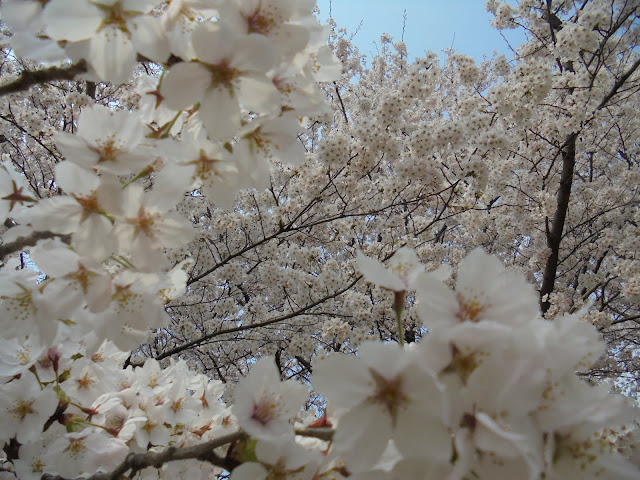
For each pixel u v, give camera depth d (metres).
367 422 0.15
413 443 0.14
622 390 0.84
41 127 0.79
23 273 0.23
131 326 0.22
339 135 0.67
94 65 0.19
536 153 0.98
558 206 0.91
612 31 0.87
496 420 0.14
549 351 0.14
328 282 0.81
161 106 0.23
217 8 0.19
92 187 0.20
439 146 0.71
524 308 0.15
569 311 0.87
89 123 0.20
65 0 0.18
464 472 0.13
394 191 0.79
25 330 0.22
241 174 0.22
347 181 0.74
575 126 0.83
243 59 0.18
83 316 0.22
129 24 0.19
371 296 0.97
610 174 1.14
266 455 0.16
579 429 0.15
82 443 0.27
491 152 0.75
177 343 1.01
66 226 0.20
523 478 0.14
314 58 0.22
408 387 0.15
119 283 0.21
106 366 0.32
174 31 0.19
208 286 0.95
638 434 0.26
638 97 1.12
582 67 0.98
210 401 0.35
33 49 0.20
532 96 0.77
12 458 0.28
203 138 0.22
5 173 0.24
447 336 0.14
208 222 1.08
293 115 0.22
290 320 0.87
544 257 0.97
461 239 1.19
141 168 0.21
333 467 0.17
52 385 0.29
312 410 0.28
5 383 0.28
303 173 0.76
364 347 0.15
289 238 0.96
